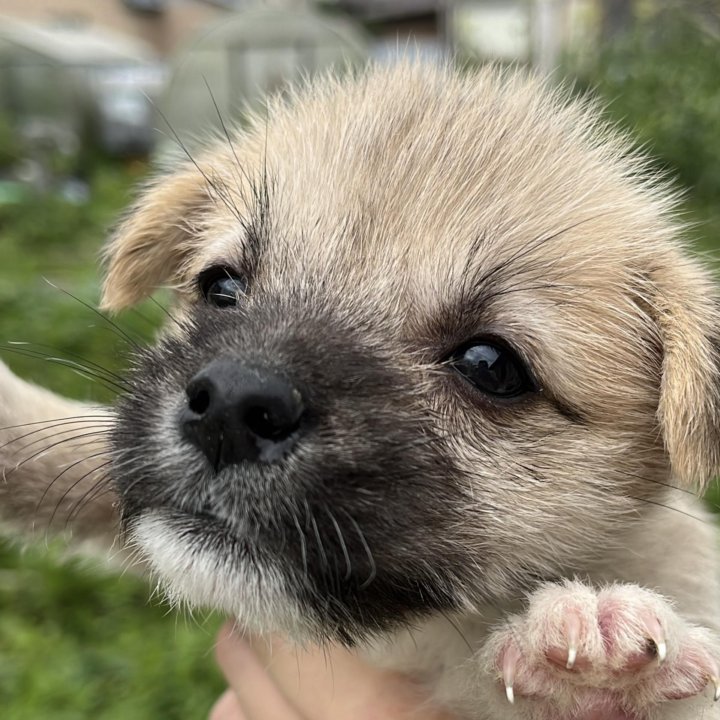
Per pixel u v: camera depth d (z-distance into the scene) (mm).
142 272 145
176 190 143
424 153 117
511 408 108
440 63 142
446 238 110
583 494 111
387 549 96
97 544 137
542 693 98
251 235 121
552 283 110
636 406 113
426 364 106
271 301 110
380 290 109
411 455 99
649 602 98
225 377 91
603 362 111
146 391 103
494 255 109
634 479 115
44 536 138
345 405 96
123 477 101
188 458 94
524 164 118
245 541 93
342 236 113
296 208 119
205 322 110
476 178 115
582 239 114
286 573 92
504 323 107
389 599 99
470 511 104
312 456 92
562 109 134
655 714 100
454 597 103
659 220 125
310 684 123
